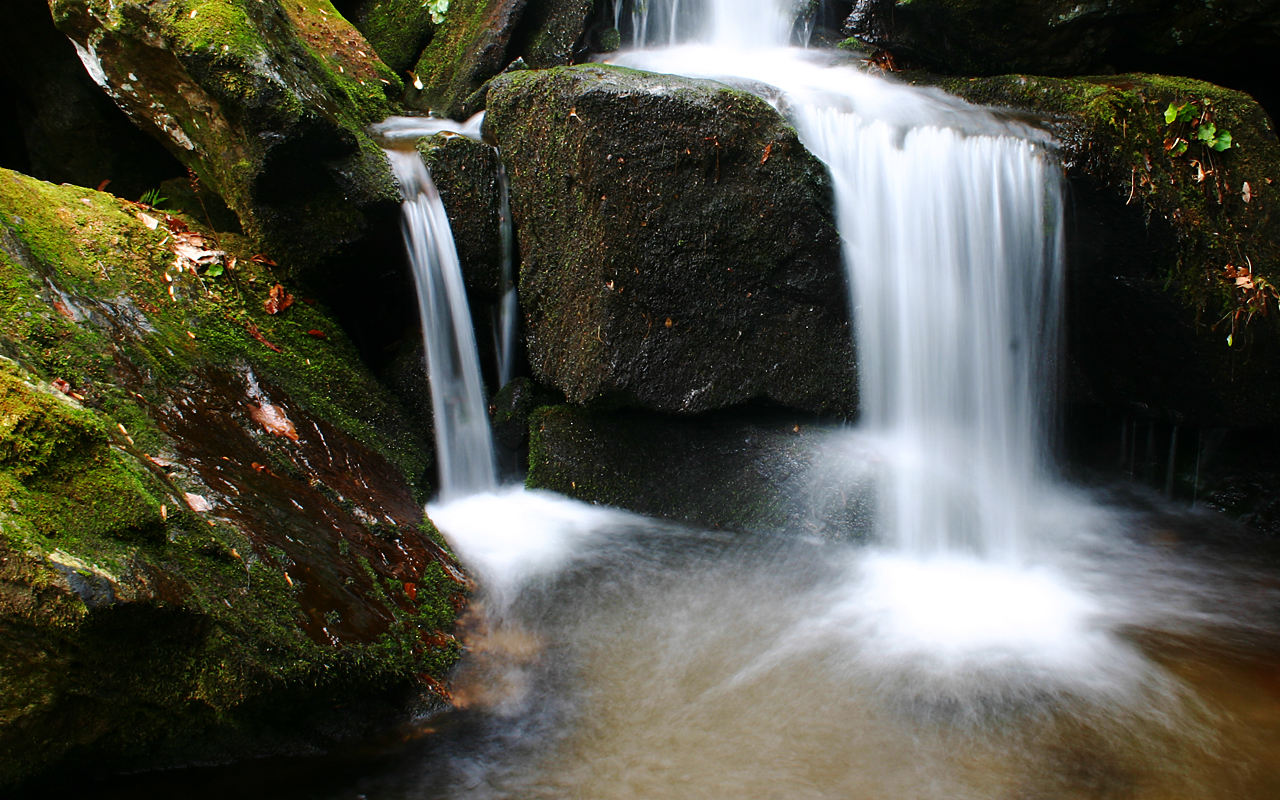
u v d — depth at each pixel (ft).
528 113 15.65
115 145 18.89
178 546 8.85
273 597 9.61
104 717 8.05
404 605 11.50
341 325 17.07
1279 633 13.01
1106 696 11.27
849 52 22.17
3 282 10.91
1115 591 14.46
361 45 20.17
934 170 15.78
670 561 14.67
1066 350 18.10
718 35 23.62
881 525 15.11
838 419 16.24
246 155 14.99
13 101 19.53
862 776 9.73
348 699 9.82
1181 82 16.14
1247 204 15.33
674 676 11.59
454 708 10.65
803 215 14.55
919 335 16.24
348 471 13.64
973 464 16.94
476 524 15.52
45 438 7.94
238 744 9.13
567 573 14.11
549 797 9.31
